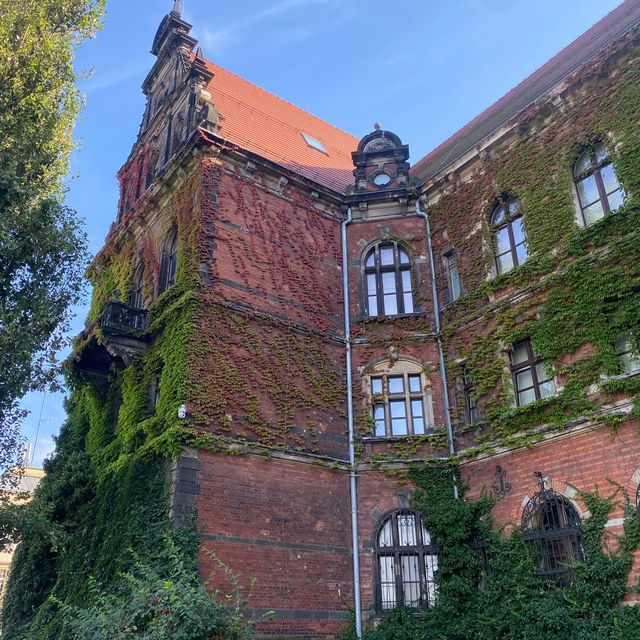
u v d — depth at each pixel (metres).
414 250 21.16
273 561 15.82
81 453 20.44
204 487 15.50
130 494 16.58
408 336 19.84
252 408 17.17
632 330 14.38
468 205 20.05
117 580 15.12
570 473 14.86
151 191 21.70
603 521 13.71
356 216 22.12
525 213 17.91
